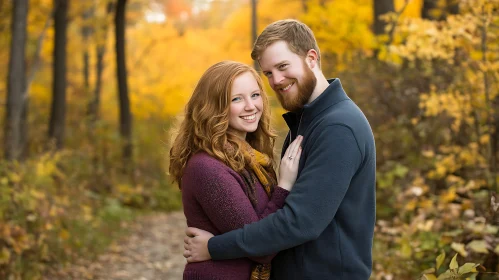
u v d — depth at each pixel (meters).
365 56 6.46
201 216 2.27
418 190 4.14
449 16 4.20
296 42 2.24
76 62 18.08
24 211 5.43
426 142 5.36
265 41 2.27
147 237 8.09
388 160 5.60
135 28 19.34
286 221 2.08
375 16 7.35
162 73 18.67
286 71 2.25
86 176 10.62
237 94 2.33
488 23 3.97
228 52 18.67
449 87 4.47
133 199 11.22
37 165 7.01
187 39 19.02
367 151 2.18
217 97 2.32
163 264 6.31
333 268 2.17
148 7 17.97
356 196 2.19
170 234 8.45
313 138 2.18
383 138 5.58
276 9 16.31
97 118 15.68
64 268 5.55
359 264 2.19
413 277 3.60
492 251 3.10
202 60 18.98
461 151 4.50
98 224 7.70
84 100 15.48
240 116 2.36
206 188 2.21
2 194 5.27
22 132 9.30
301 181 2.12
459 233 3.44
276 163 2.63
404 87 5.56
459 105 4.27
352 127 2.13
